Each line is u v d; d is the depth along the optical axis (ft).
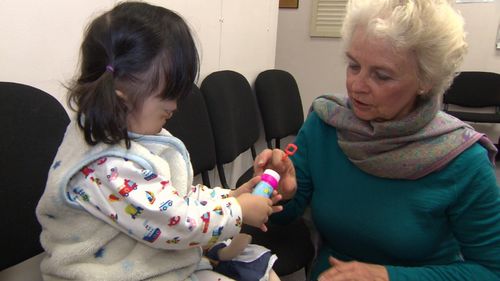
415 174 2.64
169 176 2.37
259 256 2.97
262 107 6.58
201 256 2.67
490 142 2.66
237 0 5.67
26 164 2.39
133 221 2.10
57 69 2.99
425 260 2.81
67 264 2.18
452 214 2.67
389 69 2.33
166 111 2.31
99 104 1.97
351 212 2.90
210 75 4.95
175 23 2.22
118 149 2.14
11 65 2.66
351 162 2.97
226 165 6.11
